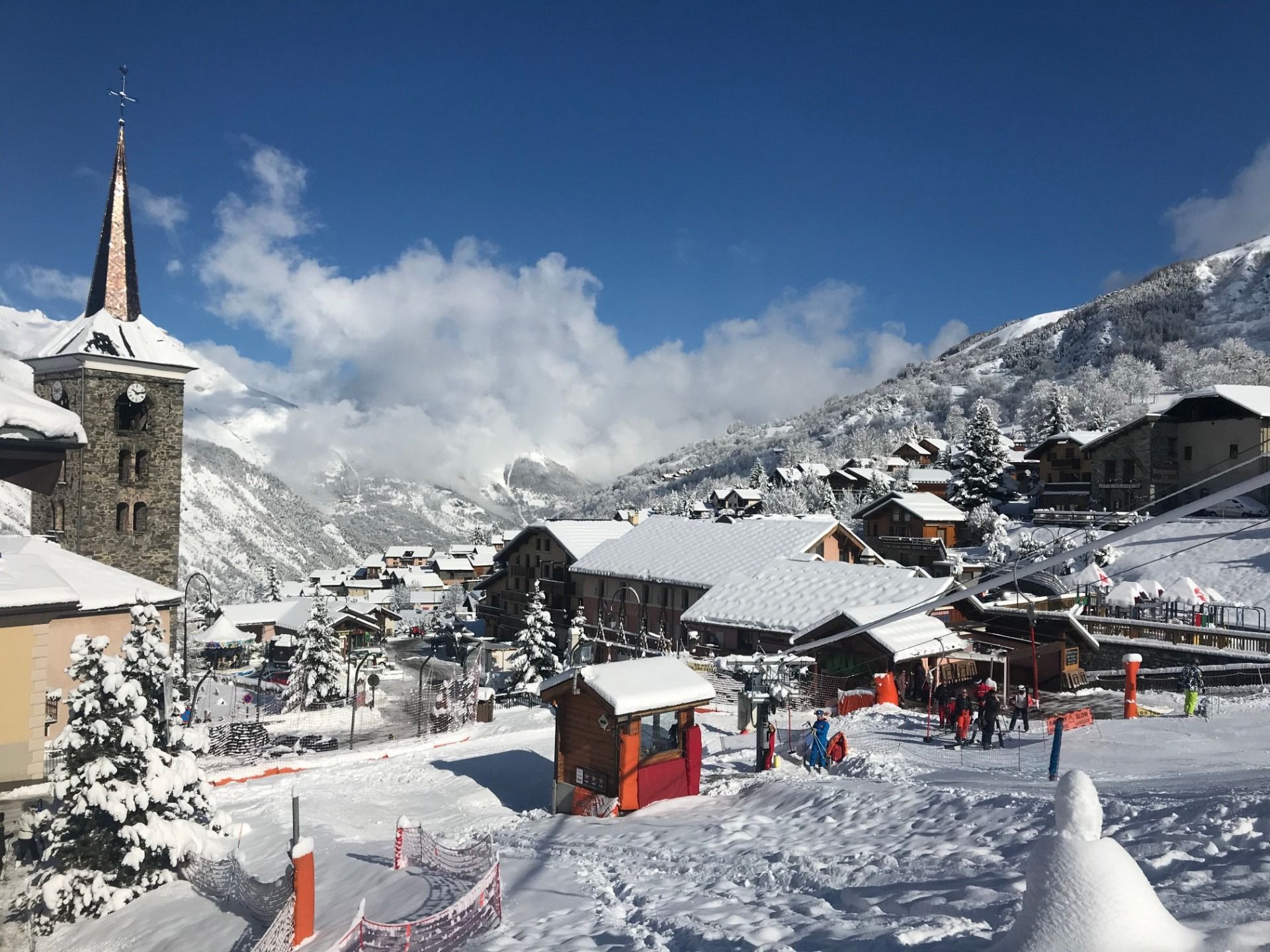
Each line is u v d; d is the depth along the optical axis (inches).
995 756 855.1
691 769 816.3
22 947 654.5
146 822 712.4
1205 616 1651.1
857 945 331.0
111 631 1387.8
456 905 445.1
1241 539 2176.4
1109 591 1876.2
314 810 893.2
